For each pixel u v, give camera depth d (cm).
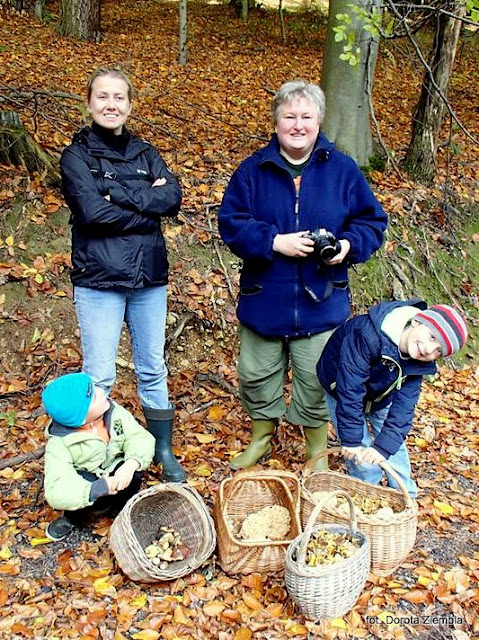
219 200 591
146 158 334
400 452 338
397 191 671
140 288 326
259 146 733
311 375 350
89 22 1259
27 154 539
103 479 297
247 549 283
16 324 456
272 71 1195
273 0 1898
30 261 496
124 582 286
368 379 303
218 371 480
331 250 314
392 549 286
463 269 650
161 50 1254
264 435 383
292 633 262
